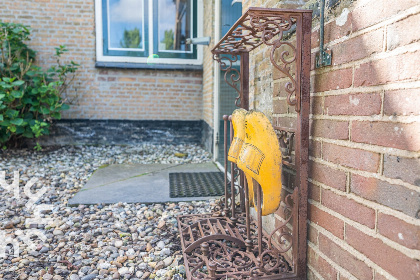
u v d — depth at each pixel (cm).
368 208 116
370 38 113
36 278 176
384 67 106
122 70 614
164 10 615
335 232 136
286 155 176
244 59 242
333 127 136
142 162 500
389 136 105
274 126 186
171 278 177
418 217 94
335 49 134
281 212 188
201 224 228
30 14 583
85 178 399
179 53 628
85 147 600
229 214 241
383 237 108
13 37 544
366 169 116
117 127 623
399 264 101
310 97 155
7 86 486
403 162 99
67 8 591
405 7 97
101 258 200
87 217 265
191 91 638
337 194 134
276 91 195
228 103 479
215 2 453
